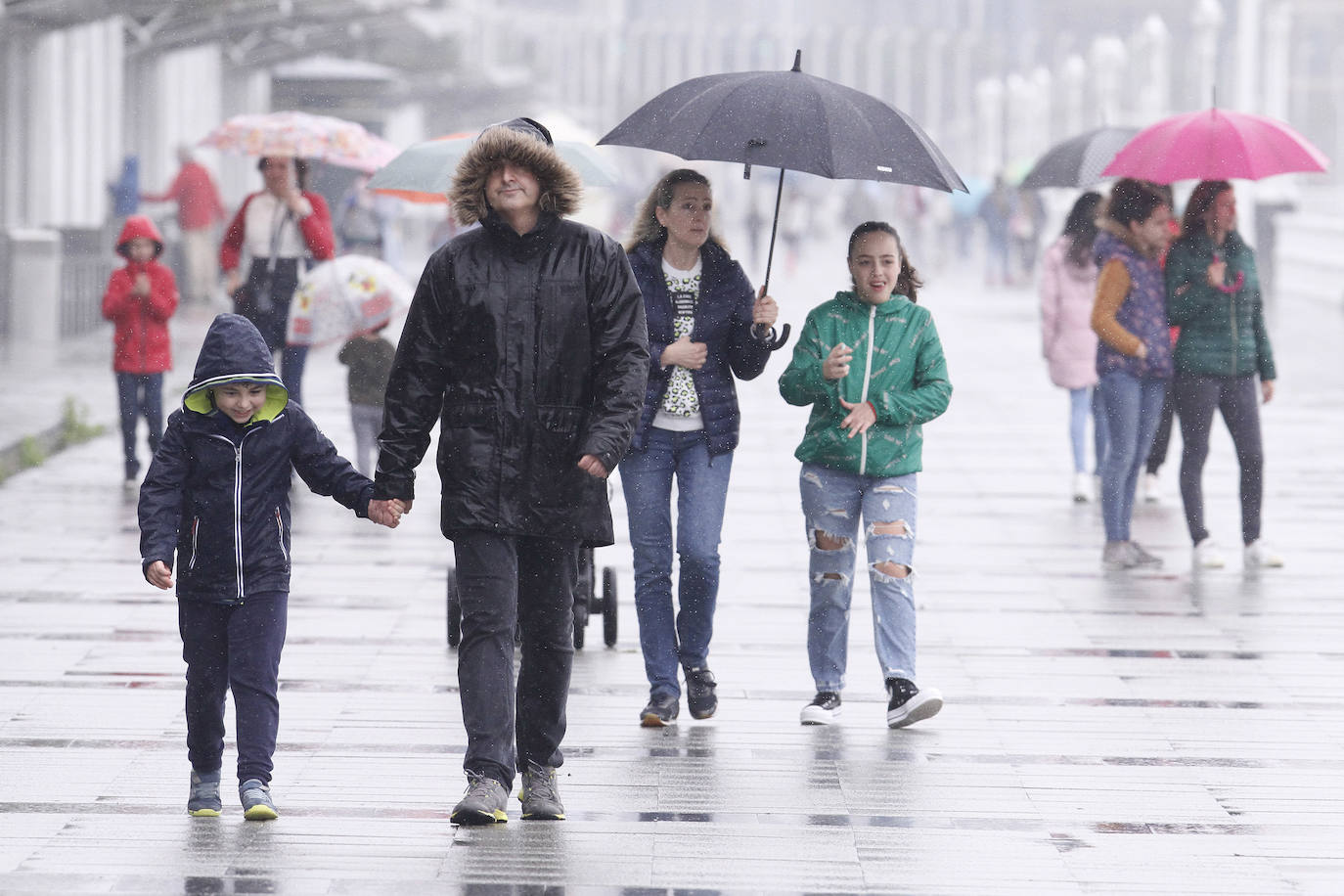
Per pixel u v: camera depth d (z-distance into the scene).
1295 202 90.75
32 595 25.16
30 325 56.34
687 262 19.23
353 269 32.56
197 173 71.12
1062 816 16.56
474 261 15.45
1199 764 18.28
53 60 65.62
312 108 101.31
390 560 28.17
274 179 34.59
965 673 21.88
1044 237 112.50
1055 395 50.41
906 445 19.50
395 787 17.09
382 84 101.12
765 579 27.14
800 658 22.50
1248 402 27.97
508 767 15.83
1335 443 41.50
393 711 19.75
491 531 15.47
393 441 15.63
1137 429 27.88
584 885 14.57
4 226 62.09
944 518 32.50
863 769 17.95
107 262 62.88
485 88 118.56
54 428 38.72
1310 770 18.09
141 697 20.11
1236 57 81.62
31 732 18.78
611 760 18.12
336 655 22.17
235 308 34.75
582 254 15.56
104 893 14.22
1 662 21.53
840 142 17.81
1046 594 26.33
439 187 24.25
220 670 16.08
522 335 15.39
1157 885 14.79
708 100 18.36
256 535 15.91
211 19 74.81
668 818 16.33
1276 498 34.66
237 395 15.65
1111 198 27.83
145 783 17.16
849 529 19.69
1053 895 14.55
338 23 80.50
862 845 15.67
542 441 15.45
